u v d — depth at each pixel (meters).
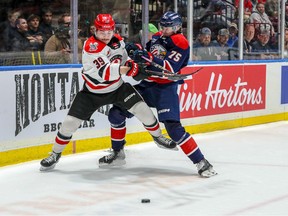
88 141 6.27
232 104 8.02
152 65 5.00
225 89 7.89
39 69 5.71
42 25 6.38
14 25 6.25
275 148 6.59
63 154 6.02
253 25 8.52
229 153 6.27
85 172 5.32
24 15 6.27
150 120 5.23
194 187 4.80
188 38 7.60
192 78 7.38
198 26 7.73
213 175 5.18
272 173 5.34
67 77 6.00
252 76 8.30
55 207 4.20
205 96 7.60
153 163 5.74
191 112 7.41
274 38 8.86
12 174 5.19
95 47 4.82
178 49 4.97
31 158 5.72
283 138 7.27
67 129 5.24
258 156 6.12
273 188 4.78
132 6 7.07
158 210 4.13
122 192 4.64
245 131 7.80
